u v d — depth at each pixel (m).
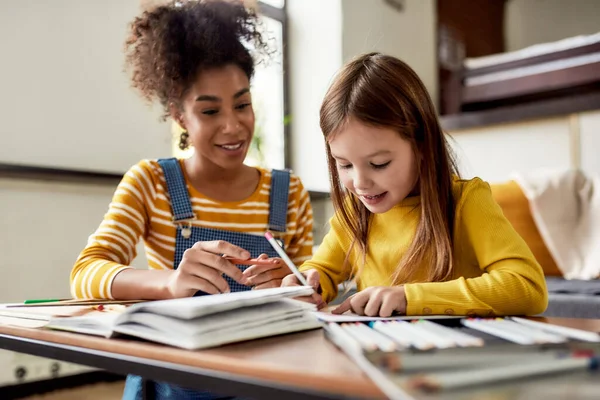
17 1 1.88
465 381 0.34
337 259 1.03
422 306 0.66
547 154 2.62
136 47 1.20
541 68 2.95
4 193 1.83
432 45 3.66
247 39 1.15
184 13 1.09
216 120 1.06
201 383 0.44
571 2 4.46
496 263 0.77
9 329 0.63
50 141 1.96
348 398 0.36
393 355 0.41
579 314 1.58
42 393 1.90
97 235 1.01
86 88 2.07
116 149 2.16
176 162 1.16
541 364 0.37
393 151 0.77
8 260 1.83
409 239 0.91
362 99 0.76
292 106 3.14
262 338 0.54
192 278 0.73
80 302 0.78
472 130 2.85
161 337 0.51
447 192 0.86
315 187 3.05
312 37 3.08
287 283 0.80
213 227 1.13
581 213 2.12
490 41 4.23
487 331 0.53
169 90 1.10
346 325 0.57
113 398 1.84
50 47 1.97
